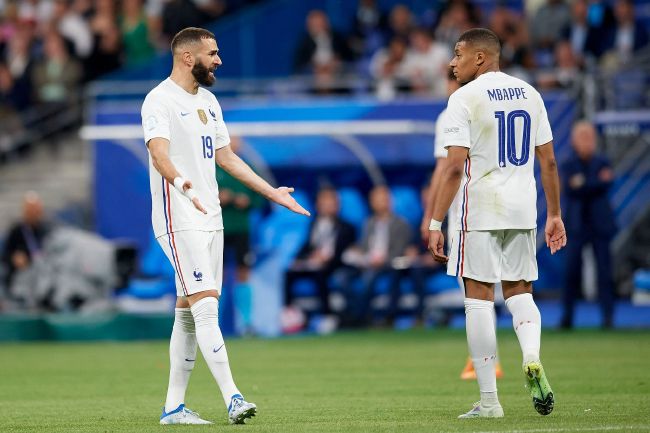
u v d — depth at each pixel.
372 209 67.69
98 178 68.06
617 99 68.56
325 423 24.97
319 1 78.25
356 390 34.28
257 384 36.91
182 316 25.75
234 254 57.97
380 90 73.38
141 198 67.62
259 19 74.94
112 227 67.81
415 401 30.59
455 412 27.27
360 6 79.44
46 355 52.12
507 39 72.12
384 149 67.12
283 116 68.94
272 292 60.94
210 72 25.58
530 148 25.25
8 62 80.25
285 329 61.94
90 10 81.81
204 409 29.38
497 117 24.98
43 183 77.12
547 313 65.31
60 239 63.12
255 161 66.94
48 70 79.12
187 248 24.89
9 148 78.06
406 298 63.38
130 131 67.62
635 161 70.62
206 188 25.42
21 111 78.94
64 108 78.44
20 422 27.20
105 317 61.12
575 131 58.41
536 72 70.62
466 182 25.11
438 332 59.38
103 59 80.31
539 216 67.31
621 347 47.91
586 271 69.62
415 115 68.12
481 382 25.31
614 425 23.45
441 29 76.62
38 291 62.97
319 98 73.00
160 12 85.38
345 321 62.75
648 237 70.19
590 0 75.00
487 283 25.20
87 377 40.94
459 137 24.83
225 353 24.70
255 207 57.53
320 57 76.25
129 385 37.78
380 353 48.38
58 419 27.77
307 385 36.25
